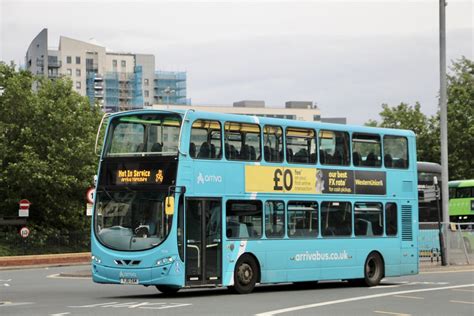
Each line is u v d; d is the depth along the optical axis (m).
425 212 48.78
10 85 58.84
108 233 23.23
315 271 26.89
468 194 60.72
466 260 43.44
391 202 30.11
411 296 24.28
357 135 28.98
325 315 18.36
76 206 59.06
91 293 26.45
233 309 19.53
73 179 57.44
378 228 29.53
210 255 23.70
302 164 26.83
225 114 24.48
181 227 22.83
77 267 50.34
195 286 23.14
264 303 21.39
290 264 26.09
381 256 29.53
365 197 29.06
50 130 58.59
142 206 23.03
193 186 23.33
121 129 24.02
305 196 26.81
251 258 24.97
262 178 25.45
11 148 57.94
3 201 58.53
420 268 39.62
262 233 25.31
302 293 25.48
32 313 18.56
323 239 27.28
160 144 23.33
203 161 23.69
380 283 30.84
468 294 25.03
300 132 26.94
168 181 22.88
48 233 57.94
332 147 28.06
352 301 22.33
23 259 50.94
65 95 60.78
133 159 23.48
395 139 30.58
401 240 30.33
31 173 56.41
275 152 26.02
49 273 42.75
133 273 22.66
